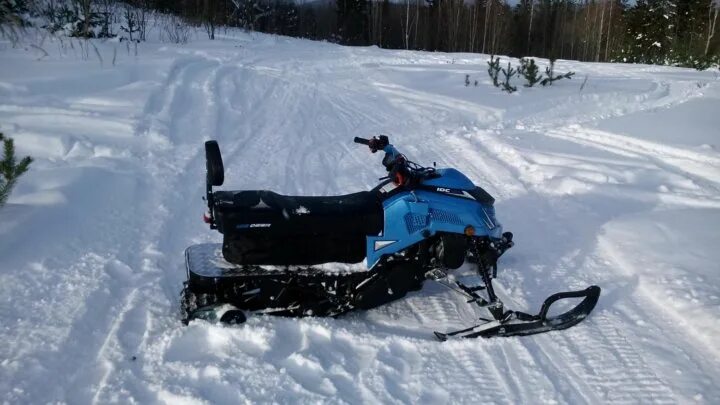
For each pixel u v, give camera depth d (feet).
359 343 12.18
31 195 17.48
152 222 17.53
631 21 120.98
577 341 12.36
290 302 12.94
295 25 128.98
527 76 45.55
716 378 11.06
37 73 32.17
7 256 14.20
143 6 67.41
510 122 35.32
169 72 36.94
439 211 13.11
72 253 14.94
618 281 15.06
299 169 23.85
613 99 41.91
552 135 31.30
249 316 12.67
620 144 29.45
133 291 13.60
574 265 16.07
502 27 148.77
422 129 32.40
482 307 14.02
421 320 13.44
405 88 44.45
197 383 10.47
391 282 12.95
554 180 22.67
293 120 32.73
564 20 161.58
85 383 10.39
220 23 86.17
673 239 17.21
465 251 13.15
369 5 149.07
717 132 31.32
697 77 56.08
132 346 11.51
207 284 12.17
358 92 42.75
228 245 12.25
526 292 14.69
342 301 12.96
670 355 11.80
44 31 43.34
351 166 24.73
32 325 11.82
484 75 51.03
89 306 12.68
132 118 27.02
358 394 10.44
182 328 12.19
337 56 64.49
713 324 12.57
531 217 19.63
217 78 39.70
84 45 42.16
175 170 22.08
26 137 23.16
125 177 20.39
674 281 14.52
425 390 10.68
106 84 32.63
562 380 11.07
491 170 24.66
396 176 13.12
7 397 9.78
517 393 10.68
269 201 12.61
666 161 26.30
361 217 12.66
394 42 158.10
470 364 11.53
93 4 57.98
